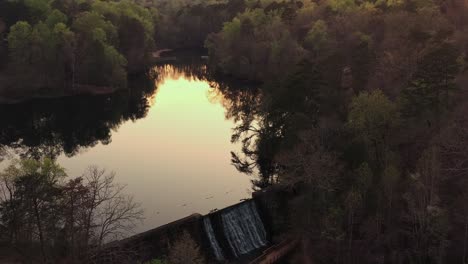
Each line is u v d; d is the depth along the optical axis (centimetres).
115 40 13912
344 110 6650
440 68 5481
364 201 4688
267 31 13450
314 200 5109
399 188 4803
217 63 15138
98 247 4122
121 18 15075
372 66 7738
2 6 13400
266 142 7325
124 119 10681
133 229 5497
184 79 14938
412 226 4675
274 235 5919
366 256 4656
